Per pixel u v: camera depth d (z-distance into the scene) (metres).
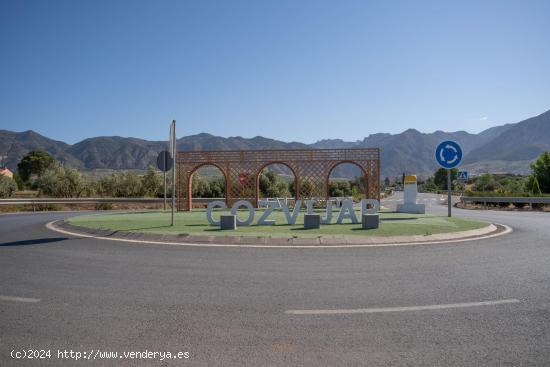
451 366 4.04
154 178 44.34
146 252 10.42
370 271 8.12
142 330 5.00
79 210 32.81
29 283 7.25
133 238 13.20
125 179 43.62
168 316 5.49
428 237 12.77
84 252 10.48
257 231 13.81
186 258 9.57
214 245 11.54
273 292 6.62
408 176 24.16
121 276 7.76
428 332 4.89
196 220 18.64
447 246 11.26
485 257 9.60
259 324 5.18
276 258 9.53
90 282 7.31
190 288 6.88
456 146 18.28
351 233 13.23
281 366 4.06
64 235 14.24
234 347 4.50
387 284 7.11
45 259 9.54
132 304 6.01
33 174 97.25
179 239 12.65
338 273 7.95
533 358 4.21
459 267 8.48
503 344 4.55
